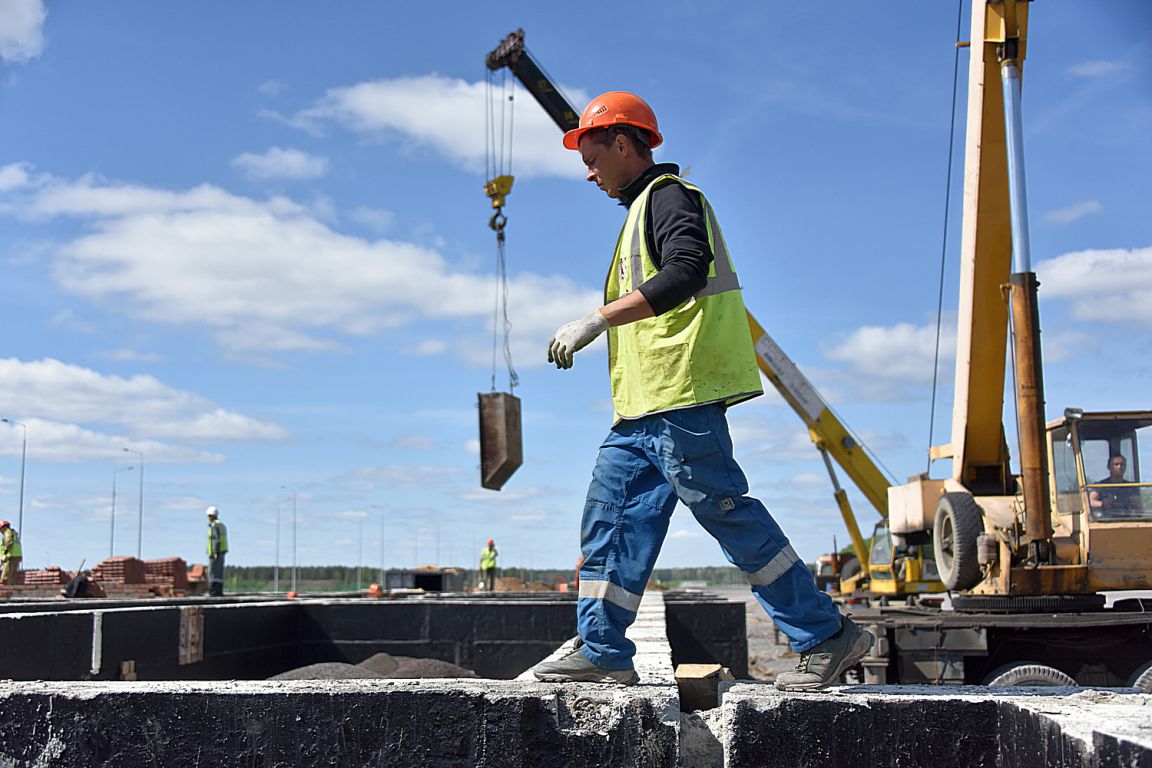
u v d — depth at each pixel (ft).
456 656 30.78
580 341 9.86
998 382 35.70
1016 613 29.73
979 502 34.17
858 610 36.58
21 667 18.56
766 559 10.39
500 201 56.70
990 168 34.53
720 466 10.37
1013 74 31.24
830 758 9.42
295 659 30.86
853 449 63.36
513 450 30.63
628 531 10.87
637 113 11.35
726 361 10.44
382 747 9.63
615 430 11.13
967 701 9.43
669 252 10.10
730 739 9.53
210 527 64.44
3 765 9.78
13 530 72.95
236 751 9.69
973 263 35.24
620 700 9.66
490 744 9.57
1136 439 29.78
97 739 9.77
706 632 30.35
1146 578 29.12
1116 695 9.70
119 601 31.04
